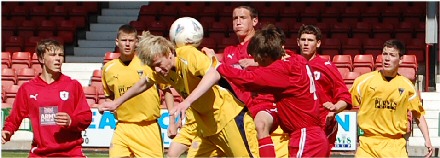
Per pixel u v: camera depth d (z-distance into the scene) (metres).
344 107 25.16
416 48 60.06
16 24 67.25
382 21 66.12
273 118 22.08
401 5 66.69
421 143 47.06
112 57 55.38
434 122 49.72
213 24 65.12
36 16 69.25
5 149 45.19
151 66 20.92
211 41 61.41
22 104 23.58
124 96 22.77
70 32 65.56
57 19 68.88
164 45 20.52
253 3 68.31
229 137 21.64
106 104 22.67
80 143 23.78
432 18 48.97
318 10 67.00
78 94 23.66
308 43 25.77
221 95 21.56
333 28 64.31
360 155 26.72
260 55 21.20
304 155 21.53
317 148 21.58
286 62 21.20
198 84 20.11
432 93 50.88
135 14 69.12
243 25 26.44
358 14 66.56
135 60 28.14
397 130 26.58
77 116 23.20
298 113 21.52
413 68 52.12
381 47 60.84
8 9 69.38
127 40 27.89
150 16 67.88
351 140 42.53
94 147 43.56
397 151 26.58
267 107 24.31
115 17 68.31
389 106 26.52
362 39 61.25
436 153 44.69
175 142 26.17
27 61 59.12
